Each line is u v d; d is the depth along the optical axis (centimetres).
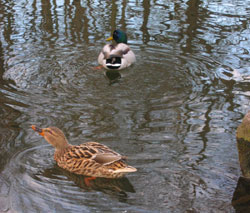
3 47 434
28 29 468
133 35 464
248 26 480
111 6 544
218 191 284
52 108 350
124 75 402
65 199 280
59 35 459
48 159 307
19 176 292
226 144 314
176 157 303
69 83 386
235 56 427
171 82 389
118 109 351
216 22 492
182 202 278
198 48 441
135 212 273
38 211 273
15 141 316
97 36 462
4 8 526
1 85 377
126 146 312
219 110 349
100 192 285
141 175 292
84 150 301
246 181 289
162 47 445
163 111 349
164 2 561
